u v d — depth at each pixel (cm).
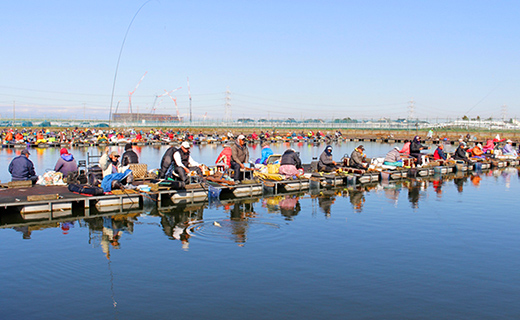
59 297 929
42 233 1410
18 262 1138
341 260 1166
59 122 12619
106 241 1324
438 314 866
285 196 2125
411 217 1677
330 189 2366
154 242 1313
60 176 2011
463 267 1128
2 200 1642
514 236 1421
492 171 3334
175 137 7400
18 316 845
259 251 1232
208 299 919
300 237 1378
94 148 5488
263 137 7350
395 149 2928
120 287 979
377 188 2409
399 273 1079
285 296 937
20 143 5350
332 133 9438
